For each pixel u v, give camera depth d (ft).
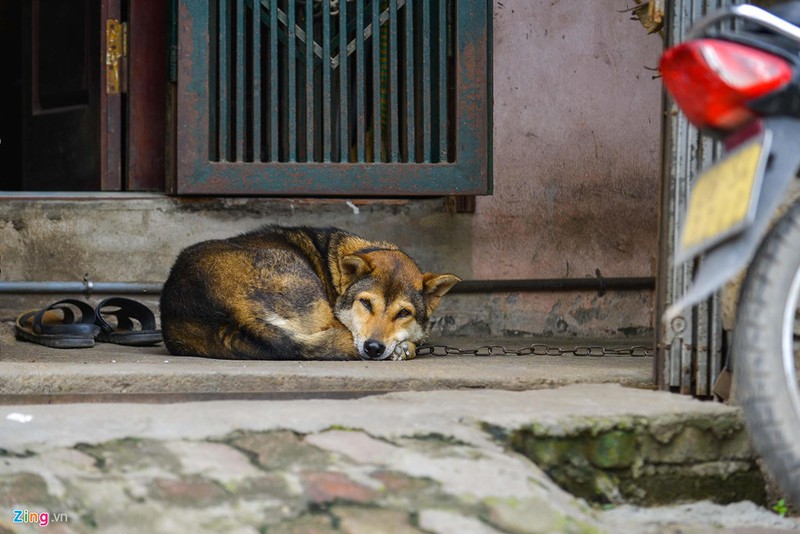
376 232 27.35
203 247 23.39
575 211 28.12
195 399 17.26
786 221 11.50
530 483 13.00
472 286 27.32
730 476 15.21
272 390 18.35
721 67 10.77
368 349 23.04
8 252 25.98
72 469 12.94
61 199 26.22
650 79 28.37
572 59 28.02
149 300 26.48
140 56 27.09
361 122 25.02
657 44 28.43
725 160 11.00
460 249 27.61
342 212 27.30
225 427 14.25
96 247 26.35
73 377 17.80
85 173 28.22
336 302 24.44
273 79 24.91
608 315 28.17
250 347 22.17
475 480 12.92
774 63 10.81
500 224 27.78
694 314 17.56
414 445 13.87
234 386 18.34
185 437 13.92
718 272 10.51
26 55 30.14
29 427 14.19
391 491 12.66
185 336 22.49
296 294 23.21
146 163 27.20
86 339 23.35
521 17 27.76
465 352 23.91
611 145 28.25
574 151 28.07
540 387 18.34
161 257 26.58
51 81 29.43
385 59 25.93
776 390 11.29
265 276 23.00
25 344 23.80
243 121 24.80
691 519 14.40
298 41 25.26
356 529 11.88
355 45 25.16
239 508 12.23
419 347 24.81
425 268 27.48
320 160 25.58
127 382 17.95
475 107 25.03
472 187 25.13
